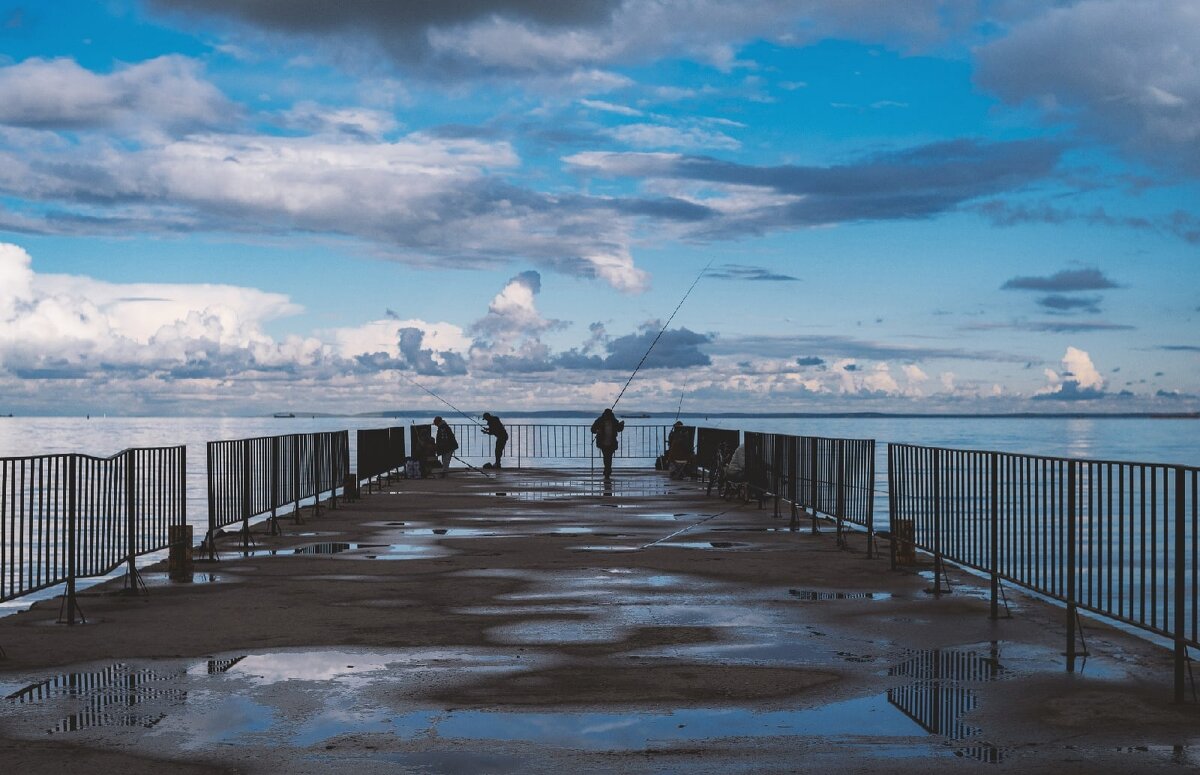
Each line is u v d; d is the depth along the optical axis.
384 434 26.55
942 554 10.25
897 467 12.70
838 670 7.18
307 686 6.72
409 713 6.11
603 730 5.80
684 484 26.59
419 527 16.62
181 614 9.21
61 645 7.94
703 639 8.18
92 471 10.44
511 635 8.32
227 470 14.29
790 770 5.17
